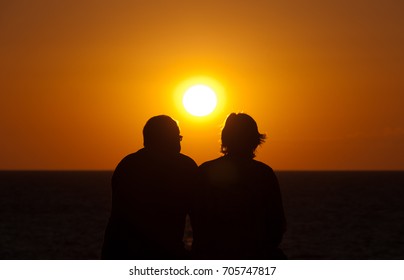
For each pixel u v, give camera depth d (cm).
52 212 16125
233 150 1543
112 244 1570
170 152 1617
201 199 1527
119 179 1584
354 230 12050
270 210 1517
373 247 9562
